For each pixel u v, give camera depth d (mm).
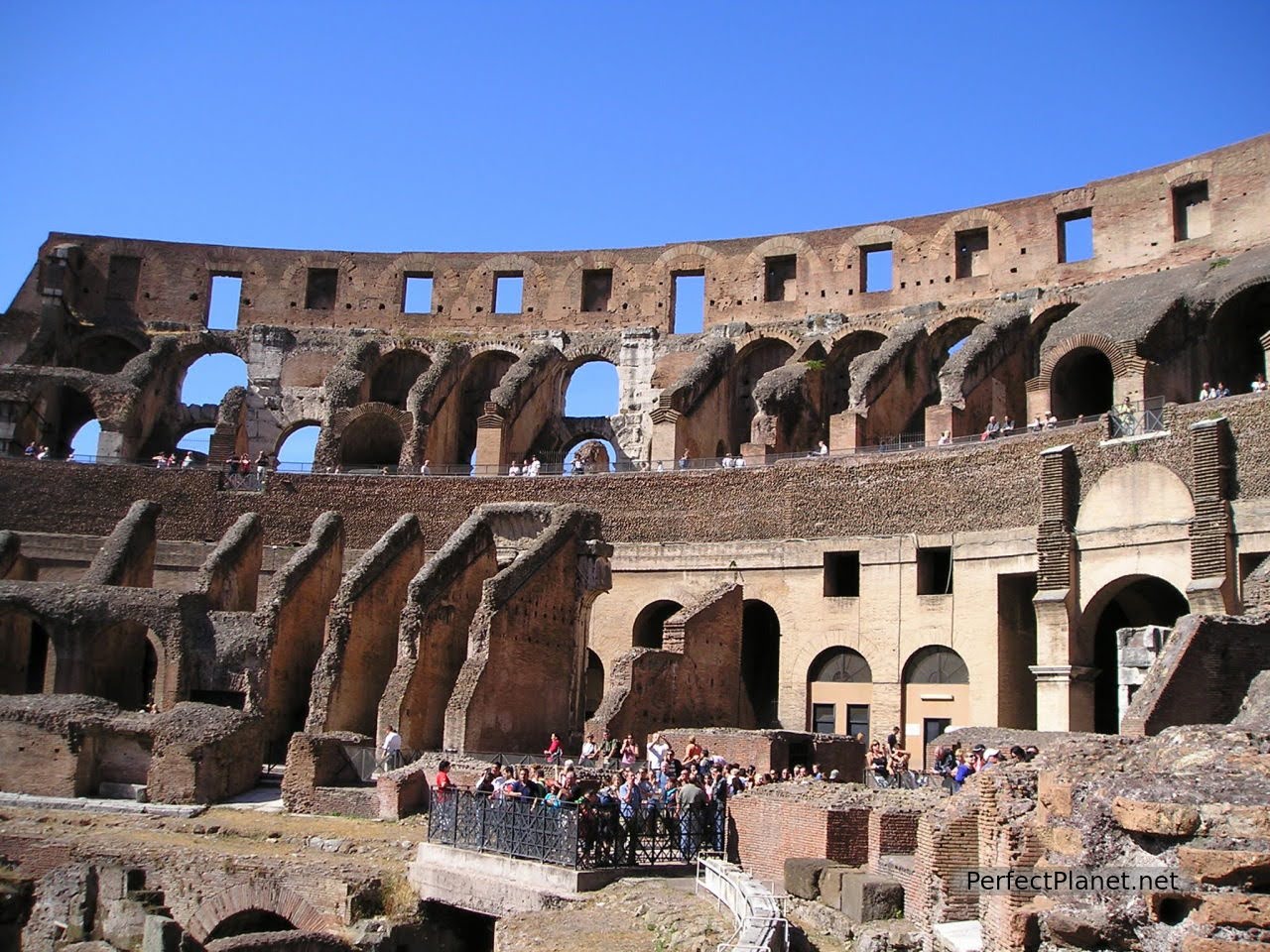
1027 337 62312
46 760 38938
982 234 68500
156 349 71812
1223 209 59594
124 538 52562
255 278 79250
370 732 46906
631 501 58438
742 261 74062
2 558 54656
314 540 50906
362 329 78312
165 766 38375
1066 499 45500
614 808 26391
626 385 74375
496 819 27844
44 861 32719
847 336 69188
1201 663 29844
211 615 47344
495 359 77250
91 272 78938
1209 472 41125
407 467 65812
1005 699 46750
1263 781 12945
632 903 23469
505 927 22422
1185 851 12664
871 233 70750
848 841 23562
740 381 72250
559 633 46875
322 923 29531
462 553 47719
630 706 44094
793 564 53844
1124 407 47531
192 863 31438
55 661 45906
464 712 42250
